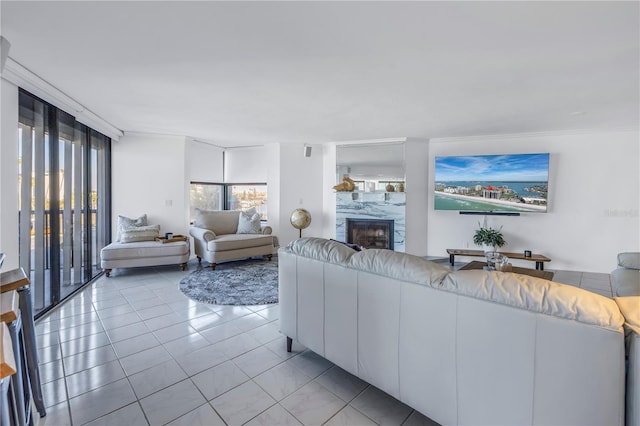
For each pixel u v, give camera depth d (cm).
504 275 127
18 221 249
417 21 173
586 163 450
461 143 516
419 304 144
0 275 150
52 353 222
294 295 218
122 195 484
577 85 270
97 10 163
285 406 168
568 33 185
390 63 228
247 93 295
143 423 155
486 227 501
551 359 109
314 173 591
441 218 532
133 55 217
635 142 427
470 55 215
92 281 401
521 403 116
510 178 476
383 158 536
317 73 247
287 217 579
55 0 153
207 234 475
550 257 471
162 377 194
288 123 418
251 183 622
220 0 154
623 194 435
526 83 267
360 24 176
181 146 514
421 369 145
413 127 438
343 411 165
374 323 165
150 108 348
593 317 102
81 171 373
